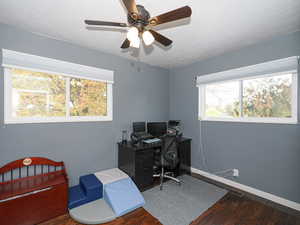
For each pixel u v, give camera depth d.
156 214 1.84
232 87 2.60
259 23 1.73
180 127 3.38
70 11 1.55
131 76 2.96
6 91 1.83
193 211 1.89
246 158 2.34
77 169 2.34
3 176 1.79
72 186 2.28
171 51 2.53
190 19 1.66
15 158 1.86
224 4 1.42
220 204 2.03
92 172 2.49
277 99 2.10
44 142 2.06
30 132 1.96
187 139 3.03
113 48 2.44
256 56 2.21
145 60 2.97
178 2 1.42
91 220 1.67
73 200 1.90
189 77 3.21
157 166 2.72
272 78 2.15
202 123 2.95
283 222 1.69
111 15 1.62
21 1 1.40
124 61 2.85
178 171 2.87
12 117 1.89
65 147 2.23
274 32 1.91
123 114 2.86
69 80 2.32
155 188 2.45
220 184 2.58
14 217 1.53
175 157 2.56
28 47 1.93
